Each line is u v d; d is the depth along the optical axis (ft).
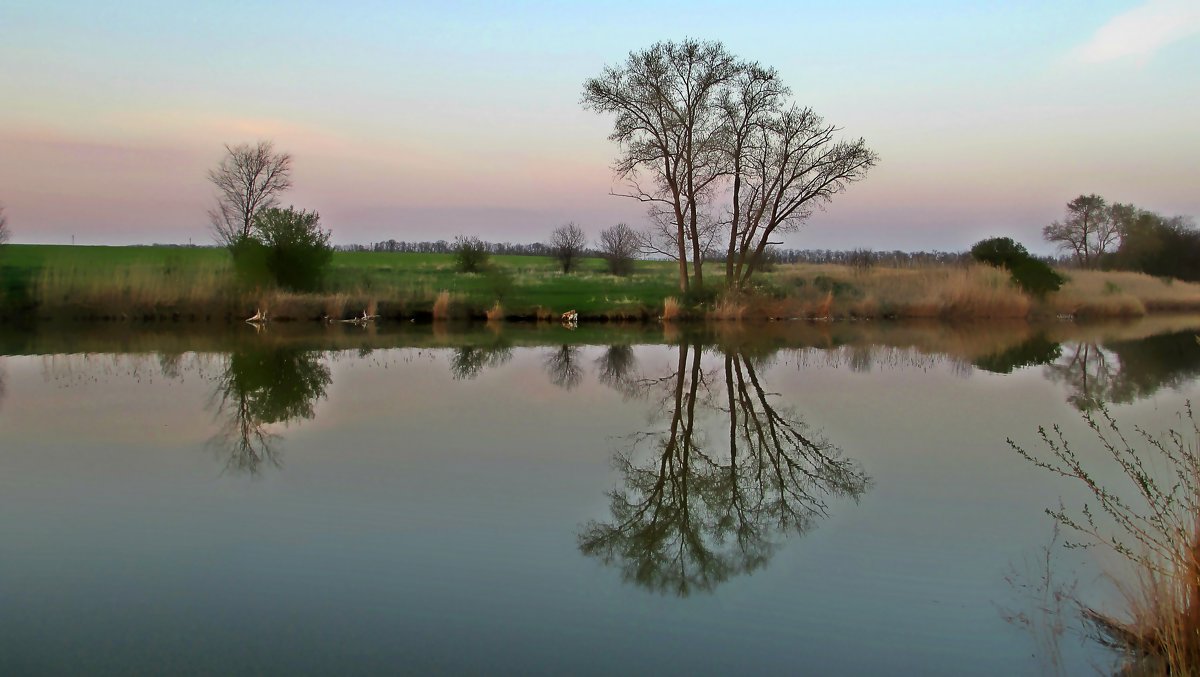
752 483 30.48
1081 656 16.80
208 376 55.31
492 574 21.26
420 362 64.23
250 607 19.08
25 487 28.76
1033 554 22.57
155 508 26.40
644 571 21.58
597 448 35.63
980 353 73.51
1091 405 45.09
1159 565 16.40
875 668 16.48
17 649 16.90
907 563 22.11
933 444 36.50
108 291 97.45
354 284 116.57
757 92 102.37
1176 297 143.64
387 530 24.45
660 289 139.03
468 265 156.35
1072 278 142.82
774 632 18.12
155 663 16.30
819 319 114.42
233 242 114.83
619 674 16.10
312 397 47.55
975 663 16.66
